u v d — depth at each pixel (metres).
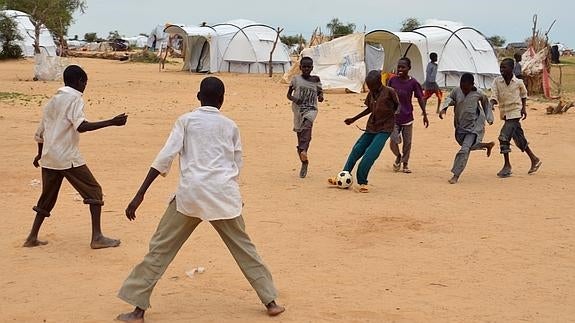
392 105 10.11
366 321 5.19
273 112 22.34
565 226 8.22
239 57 44.44
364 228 8.06
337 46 32.88
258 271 5.25
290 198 9.72
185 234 5.14
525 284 6.12
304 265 6.63
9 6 61.75
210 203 4.98
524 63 30.38
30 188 10.08
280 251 7.10
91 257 6.81
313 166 12.57
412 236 7.73
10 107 21.17
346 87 31.95
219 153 5.10
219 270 6.42
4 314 5.27
